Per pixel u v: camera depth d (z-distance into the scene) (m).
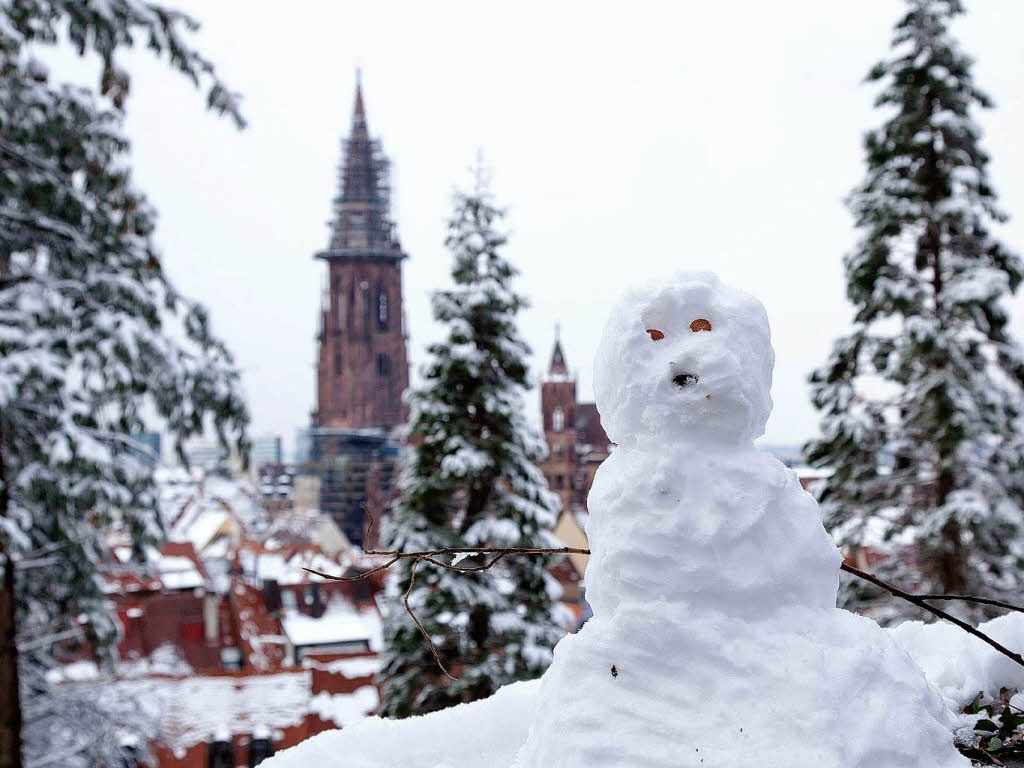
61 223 10.24
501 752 4.06
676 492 2.92
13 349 9.30
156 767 12.22
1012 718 3.64
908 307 13.17
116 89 10.61
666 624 2.82
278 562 41.66
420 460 12.66
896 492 13.77
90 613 11.27
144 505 10.51
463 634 12.41
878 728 2.64
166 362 9.95
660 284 3.10
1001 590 12.91
